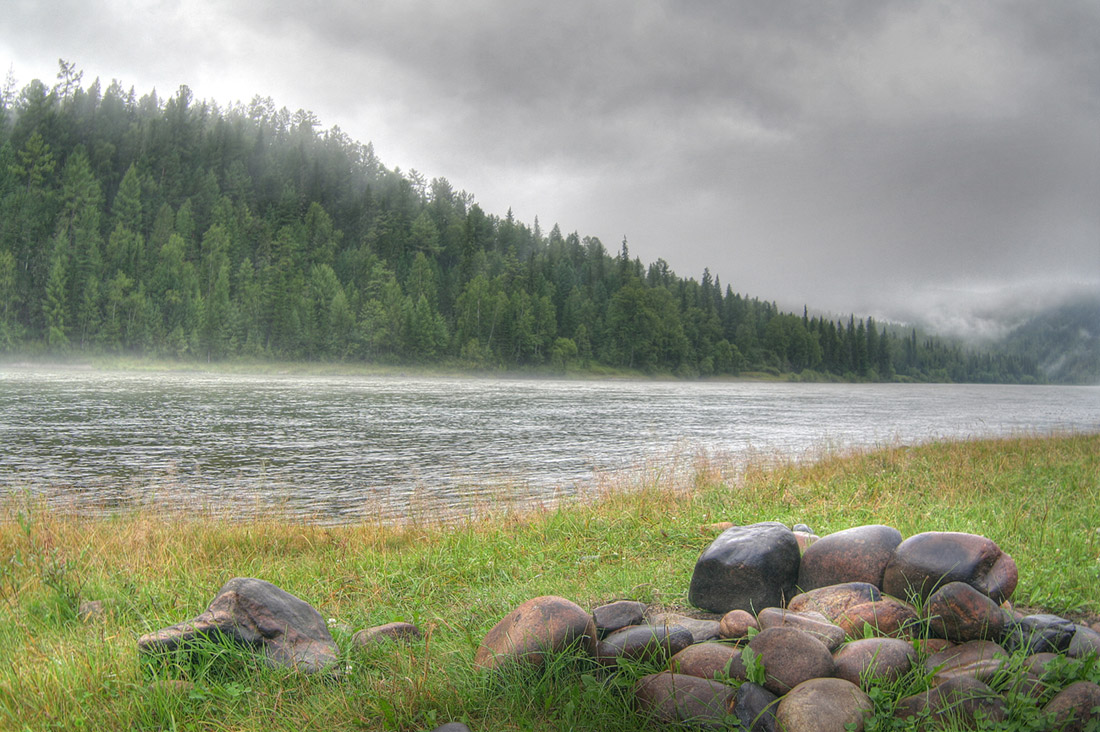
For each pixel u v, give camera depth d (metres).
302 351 125.75
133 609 6.01
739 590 5.01
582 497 12.61
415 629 4.97
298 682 4.13
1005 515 8.25
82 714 3.83
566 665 4.04
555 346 148.38
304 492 15.46
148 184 169.38
